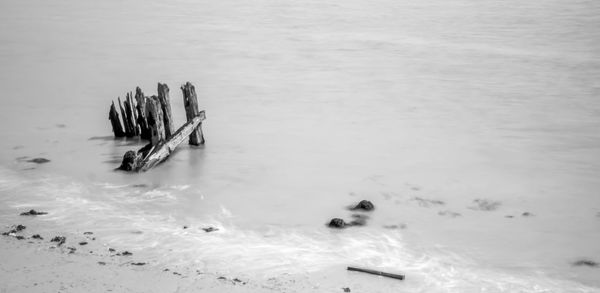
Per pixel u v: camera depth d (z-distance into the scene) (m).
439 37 46.84
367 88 30.34
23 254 11.02
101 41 45.41
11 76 32.88
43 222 13.45
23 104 26.45
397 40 45.44
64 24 53.66
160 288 9.82
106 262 11.01
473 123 23.89
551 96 28.59
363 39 45.78
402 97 28.39
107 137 21.12
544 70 34.66
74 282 9.77
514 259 12.50
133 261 11.32
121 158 18.66
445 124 23.67
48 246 11.72
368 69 35.22
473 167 18.52
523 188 16.75
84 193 15.61
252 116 24.72
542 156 19.75
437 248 12.89
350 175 17.59
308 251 12.52
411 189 16.52
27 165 17.78
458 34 48.03
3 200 14.91
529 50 41.09
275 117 24.58
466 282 11.37
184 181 16.80
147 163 17.53
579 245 13.23
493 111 25.88
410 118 24.58
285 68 35.56
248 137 21.58
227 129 22.67
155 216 14.23
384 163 18.77
